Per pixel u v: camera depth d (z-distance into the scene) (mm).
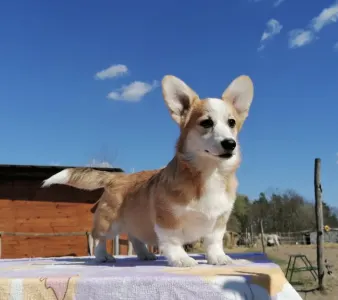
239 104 726
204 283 470
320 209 2291
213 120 648
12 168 2484
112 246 2303
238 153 672
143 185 746
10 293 491
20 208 2605
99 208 808
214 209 635
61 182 838
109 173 838
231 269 542
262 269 537
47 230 2613
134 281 483
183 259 614
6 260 946
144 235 748
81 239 2641
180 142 660
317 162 2309
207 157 625
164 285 476
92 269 609
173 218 635
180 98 688
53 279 495
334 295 2156
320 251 2266
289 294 469
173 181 634
